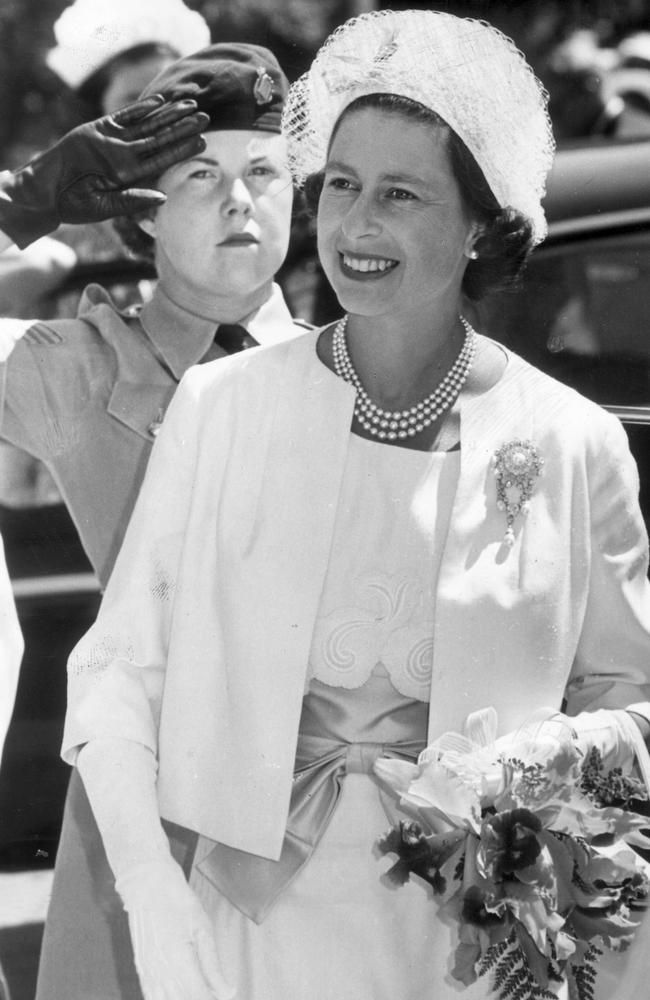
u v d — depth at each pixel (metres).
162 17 3.64
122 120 3.53
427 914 2.70
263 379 2.76
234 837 2.63
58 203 3.55
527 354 3.86
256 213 3.57
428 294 2.67
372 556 2.67
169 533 2.72
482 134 2.62
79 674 2.72
